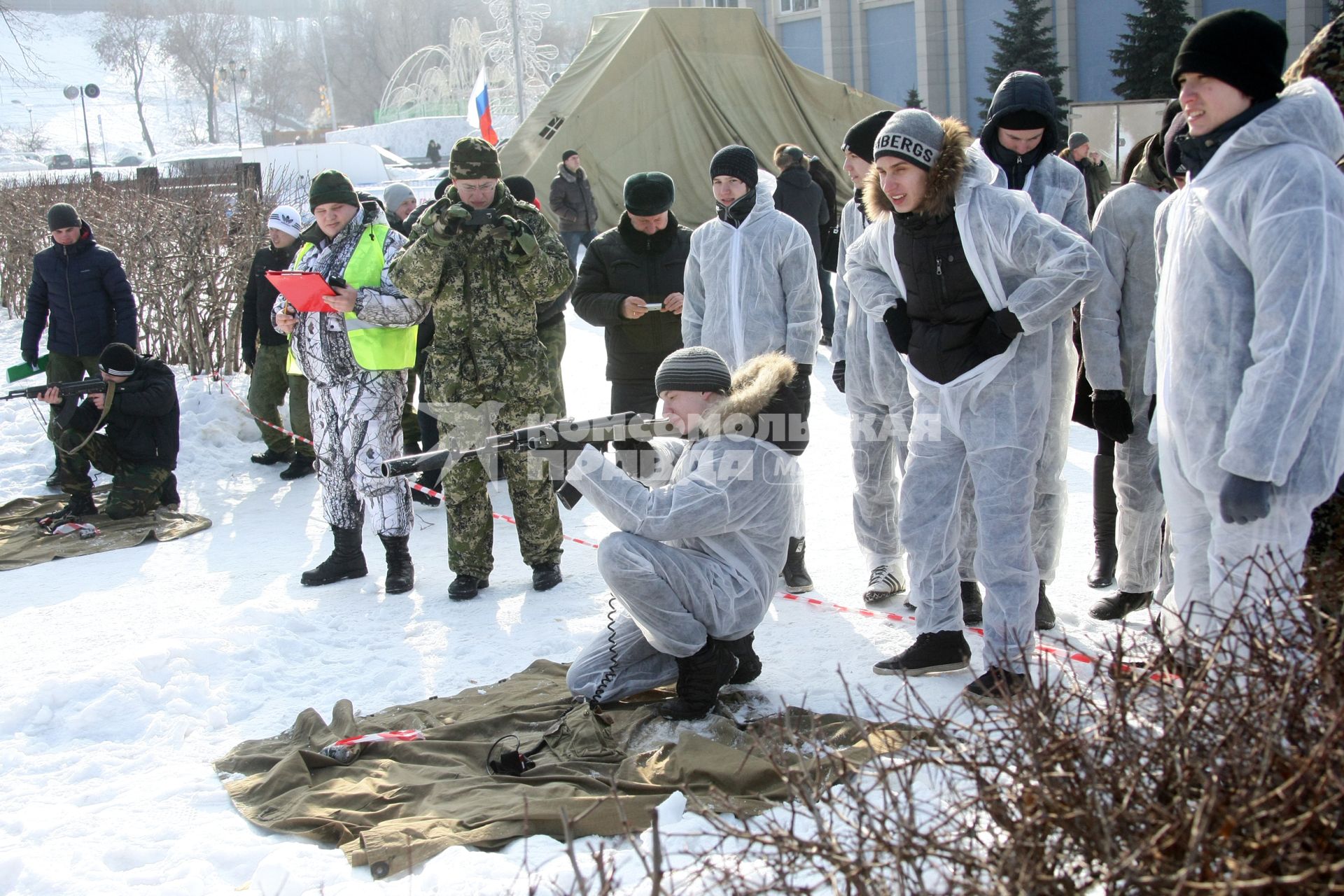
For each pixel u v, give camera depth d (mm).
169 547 6234
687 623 3596
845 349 5191
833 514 6156
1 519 6848
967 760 2182
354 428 5277
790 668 4129
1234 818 1756
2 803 3402
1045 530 4297
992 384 3641
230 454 8141
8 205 14750
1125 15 29281
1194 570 3102
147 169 21375
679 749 3342
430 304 5164
